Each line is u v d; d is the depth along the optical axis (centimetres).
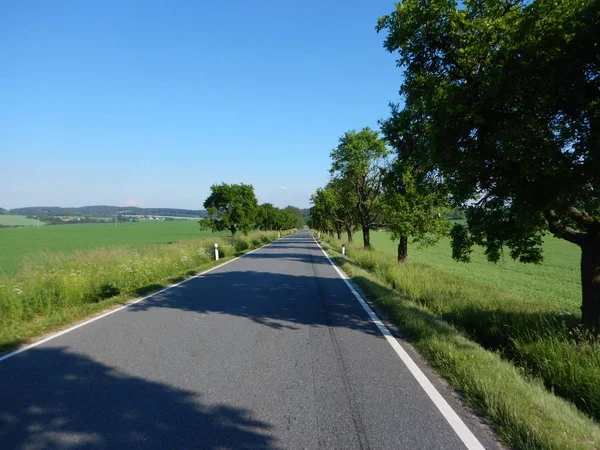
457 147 573
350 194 2823
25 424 338
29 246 4038
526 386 425
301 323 732
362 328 703
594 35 434
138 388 420
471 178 604
